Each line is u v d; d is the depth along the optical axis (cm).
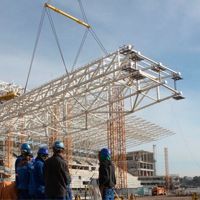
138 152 17412
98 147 9194
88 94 4047
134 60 3089
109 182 1057
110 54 3167
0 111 4538
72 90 3734
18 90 5884
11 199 1124
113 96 3859
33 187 1023
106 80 3453
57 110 4872
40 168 1020
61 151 952
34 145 6731
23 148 1116
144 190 9606
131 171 17188
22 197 1072
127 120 7231
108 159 1076
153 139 8081
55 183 915
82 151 9894
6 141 7175
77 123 6041
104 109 5669
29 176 1067
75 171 9169
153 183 16438
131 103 3750
